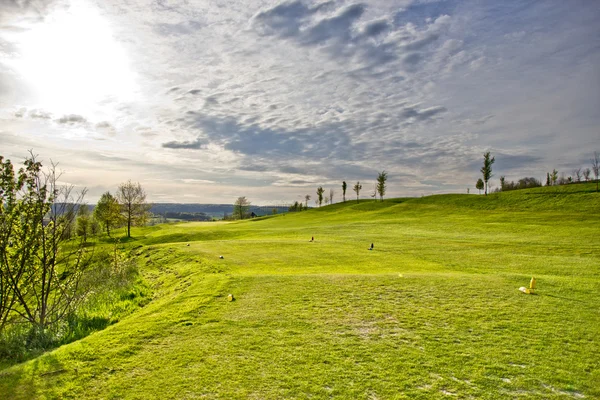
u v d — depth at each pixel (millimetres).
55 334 11203
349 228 48281
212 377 7031
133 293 18031
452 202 75250
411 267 20562
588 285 13773
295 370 7273
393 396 6270
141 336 9188
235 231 52438
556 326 9523
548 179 101125
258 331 9484
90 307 15062
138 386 6738
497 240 31422
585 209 51250
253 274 17844
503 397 6238
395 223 51562
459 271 19125
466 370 7199
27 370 7387
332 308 11391
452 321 10016
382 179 100125
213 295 13164
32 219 11836
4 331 11484
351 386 6617
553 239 30547
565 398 6215
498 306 11273
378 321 10125
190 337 9117
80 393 6539
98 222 62812
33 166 11906
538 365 7391
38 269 12219
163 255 29641
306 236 42000
